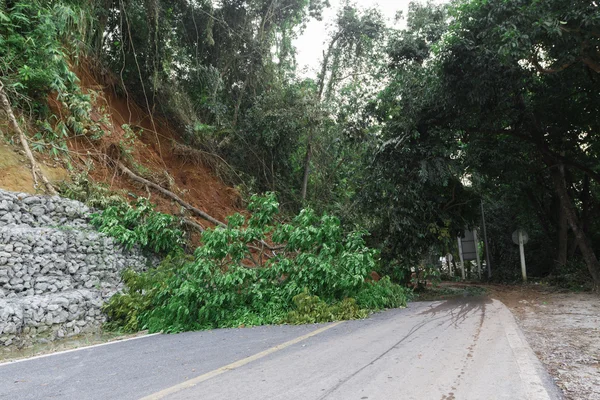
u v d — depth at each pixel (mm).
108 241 9398
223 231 8492
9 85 10125
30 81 10695
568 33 9727
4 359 5973
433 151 13930
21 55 10438
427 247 14555
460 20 11586
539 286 16219
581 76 13094
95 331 8047
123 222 10508
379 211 14742
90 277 8805
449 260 31156
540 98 13766
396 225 13773
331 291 8508
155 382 4031
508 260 25359
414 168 14195
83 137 12492
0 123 10203
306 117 18719
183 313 7566
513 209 23359
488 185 18250
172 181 14234
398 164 14289
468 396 3277
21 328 6895
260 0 19203
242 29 18922
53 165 10734
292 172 21281
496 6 9992
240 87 19672
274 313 7930
